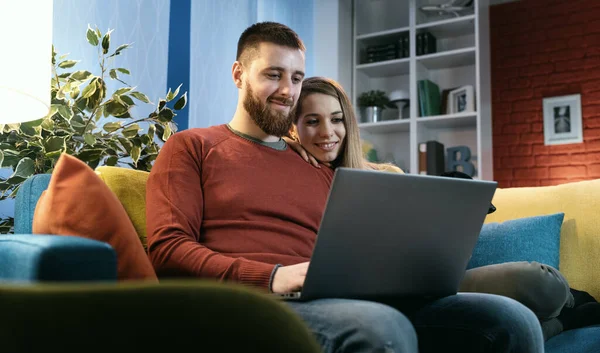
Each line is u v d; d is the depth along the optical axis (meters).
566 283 1.64
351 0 5.19
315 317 1.07
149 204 1.47
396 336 1.01
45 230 1.23
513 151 5.07
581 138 4.85
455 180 1.20
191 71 3.39
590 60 4.91
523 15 5.17
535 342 1.24
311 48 4.88
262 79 1.64
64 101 2.07
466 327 1.26
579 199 2.15
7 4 1.48
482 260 2.02
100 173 1.66
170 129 2.23
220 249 1.46
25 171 1.92
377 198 1.09
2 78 1.45
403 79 5.32
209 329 0.58
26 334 0.55
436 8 4.96
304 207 1.62
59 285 0.57
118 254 1.23
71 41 2.68
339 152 1.90
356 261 1.12
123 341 0.56
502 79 5.18
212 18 3.60
